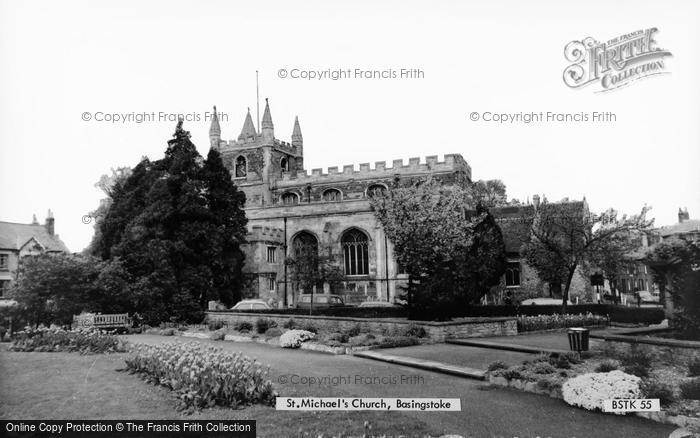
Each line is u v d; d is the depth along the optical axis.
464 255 35.62
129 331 31.48
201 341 27.20
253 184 75.75
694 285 17.53
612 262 43.62
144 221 38.84
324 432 11.19
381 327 25.69
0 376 16.06
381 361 19.36
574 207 43.44
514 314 37.09
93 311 31.64
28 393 13.95
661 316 34.22
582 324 33.66
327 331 27.41
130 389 14.38
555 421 12.02
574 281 47.78
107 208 51.62
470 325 25.59
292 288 51.03
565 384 13.48
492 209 57.16
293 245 52.72
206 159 46.78
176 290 36.22
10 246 63.97
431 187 42.09
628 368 14.91
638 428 11.54
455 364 17.64
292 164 83.12
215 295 40.59
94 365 17.98
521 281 50.41
